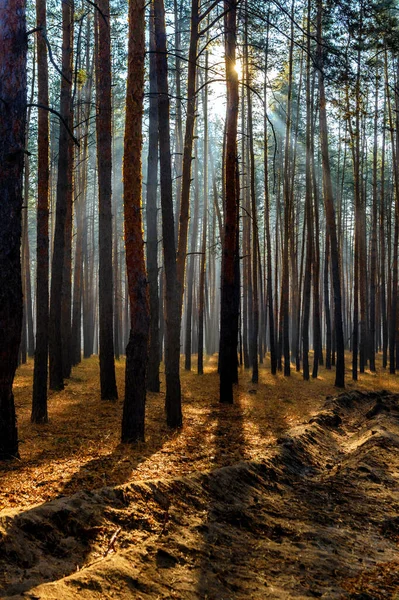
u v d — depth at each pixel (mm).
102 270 16203
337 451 13336
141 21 10852
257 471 9922
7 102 8945
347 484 10375
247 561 6938
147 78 21594
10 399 9539
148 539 6742
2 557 5645
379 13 17047
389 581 6793
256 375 22000
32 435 11516
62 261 17078
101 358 16047
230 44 17219
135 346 11227
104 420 13305
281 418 15281
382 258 32281
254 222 23281
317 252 27094
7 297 9062
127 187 10945
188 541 6945
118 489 7410
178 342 13164
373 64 19016
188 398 17703
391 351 29156
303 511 8875
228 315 17141
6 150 8953
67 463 9453
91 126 32562
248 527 7898
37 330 12852
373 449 12391
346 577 6859
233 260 17328
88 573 5637
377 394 21688
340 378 22281
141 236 11148
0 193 8953
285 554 7254
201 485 8516
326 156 23078
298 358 28078
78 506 6781
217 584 6281
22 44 9047
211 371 26234
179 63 27578
